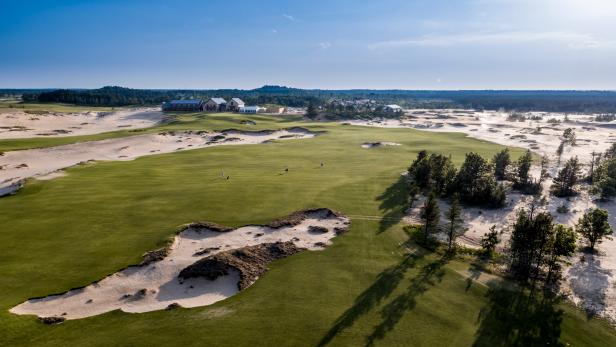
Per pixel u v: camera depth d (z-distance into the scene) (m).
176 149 133.62
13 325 34.50
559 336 35.50
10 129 161.12
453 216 53.97
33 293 40.31
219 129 165.50
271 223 59.19
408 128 196.25
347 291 41.31
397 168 99.38
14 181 85.19
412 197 70.88
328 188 78.69
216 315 37.06
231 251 48.41
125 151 126.50
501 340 34.31
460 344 33.44
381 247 52.56
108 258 47.75
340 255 49.84
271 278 44.12
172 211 63.38
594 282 46.09
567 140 156.38
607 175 89.56
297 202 69.12
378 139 150.50
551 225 46.91
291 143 142.12
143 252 49.47
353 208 67.75
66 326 35.31
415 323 36.06
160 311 38.03
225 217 61.47
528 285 44.31
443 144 140.12
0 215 60.72
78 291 41.19
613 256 53.69
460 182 79.94
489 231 62.41
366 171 95.81
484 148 133.62
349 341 33.28
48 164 109.12
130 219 59.78
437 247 53.75
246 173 92.81
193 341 33.06
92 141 132.75
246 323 35.69
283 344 32.78
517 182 89.75
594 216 55.50
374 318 36.62
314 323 35.66
